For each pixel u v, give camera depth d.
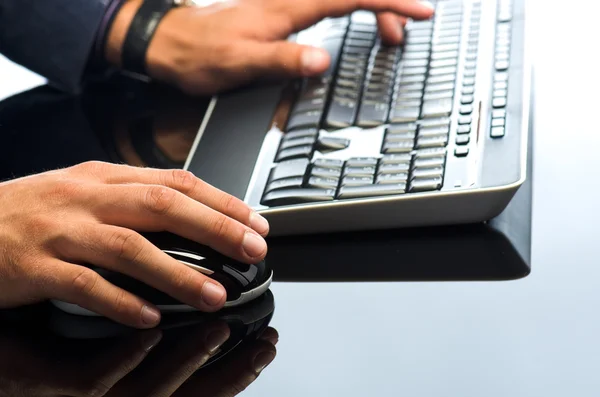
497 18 1.11
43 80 1.28
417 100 0.96
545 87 1.14
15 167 0.97
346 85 1.03
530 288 0.74
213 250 0.71
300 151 0.89
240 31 1.16
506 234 0.82
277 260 0.81
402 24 1.19
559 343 0.66
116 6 1.23
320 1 1.20
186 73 1.16
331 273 0.79
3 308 0.73
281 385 0.61
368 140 0.91
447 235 0.83
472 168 0.81
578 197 0.88
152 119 1.10
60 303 0.72
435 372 0.63
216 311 0.72
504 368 0.63
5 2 1.21
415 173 0.82
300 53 1.08
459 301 0.73
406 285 0.76
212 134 0.98
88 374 0.62
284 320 0.71
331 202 0.81
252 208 0.82
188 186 0.76
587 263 0.77
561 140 1.01
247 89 1.10
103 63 1.25
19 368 0.63
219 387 0.60
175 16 1.23
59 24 1.20
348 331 0.70
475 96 0.94
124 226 0.72
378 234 0.84
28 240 0.72
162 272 0.69
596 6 1.37
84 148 1.02
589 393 0.59
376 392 0.61
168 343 0.67
